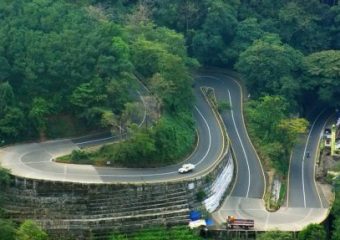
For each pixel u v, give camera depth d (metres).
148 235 177.62
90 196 177.62
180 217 182.38
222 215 190.62
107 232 176.00
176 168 194.00
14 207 176.50
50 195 176.75
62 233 174.25
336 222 188.00
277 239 175.00
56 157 188.88
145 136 190.38
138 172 188.50
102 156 190.62
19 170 180.75
